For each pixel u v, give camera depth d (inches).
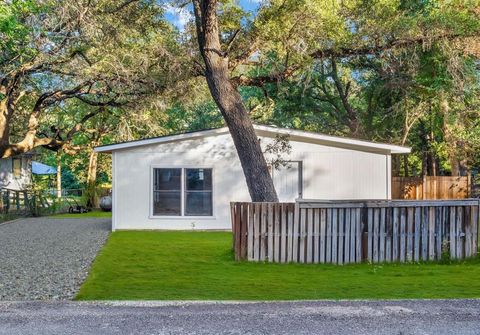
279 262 335.6
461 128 742.5
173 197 565.9
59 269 310.3
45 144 778.8
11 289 252.8
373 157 574.2
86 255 370.0
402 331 168.9
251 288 252.7
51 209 920.3
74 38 563.8
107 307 203.5
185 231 555.8
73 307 203.8
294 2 457.4
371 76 898.1
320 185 570.6
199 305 206.2
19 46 544.1
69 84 698.8
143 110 700.7
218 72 406.0
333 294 237.3
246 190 569.0
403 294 235.9
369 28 509.7
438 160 1051.3
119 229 560.7
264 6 476.1
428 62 597.9
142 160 565.6
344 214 335.6
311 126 1050.7
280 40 481.1
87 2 539.8
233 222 343.3
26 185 1079.0
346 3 510.9
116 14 588.1
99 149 556.7
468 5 542.6
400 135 916.0
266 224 339.0
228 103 404.8
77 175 1302.9
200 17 418.0
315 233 335.3
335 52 521.3
